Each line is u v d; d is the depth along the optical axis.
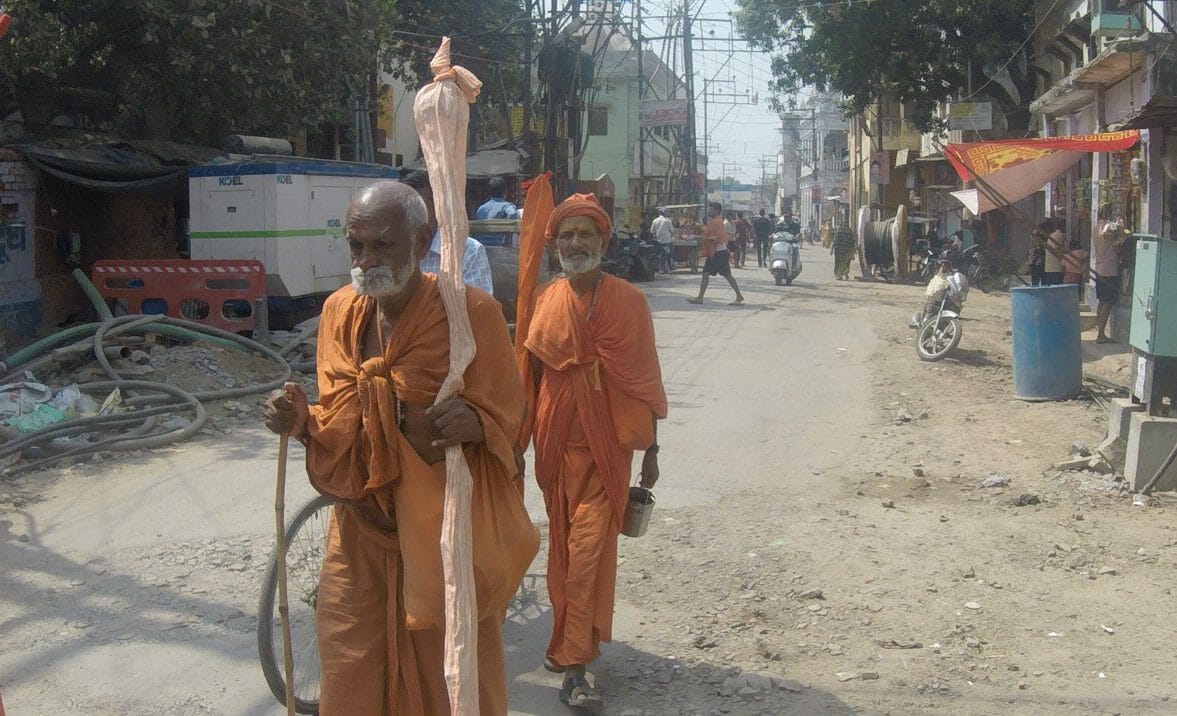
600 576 4.09
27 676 4.28
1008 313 19.05
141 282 11.97
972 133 27.56
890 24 25.20
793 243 26.78
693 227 34.91
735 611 5.01
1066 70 22.44
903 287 26.02
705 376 11.70
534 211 4.34
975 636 4.72
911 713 4.04
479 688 2.99
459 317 2.81
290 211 12.77
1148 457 6.77
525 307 4.34
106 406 8.45
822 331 15.98
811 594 5.17
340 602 2.99
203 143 15.95
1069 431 8.65
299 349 11.60
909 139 38.88
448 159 2.79
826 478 7.31
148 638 4.65
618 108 48.44
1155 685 4.26
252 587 5.23
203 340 10.66
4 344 11.53
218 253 12.69
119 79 14.41
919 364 12.61
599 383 4.15
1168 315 6.74
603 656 4.55
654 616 4.97
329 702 2.97
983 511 6.51
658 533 6.10
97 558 5.61
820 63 26.66
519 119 26.78
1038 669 4.41
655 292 23.53
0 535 5.97
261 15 14.26
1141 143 14.62
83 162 12.59
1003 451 8.02
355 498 2.89
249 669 4.37
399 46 20.47
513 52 25.70
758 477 7.33
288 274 12.72
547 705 4.12
